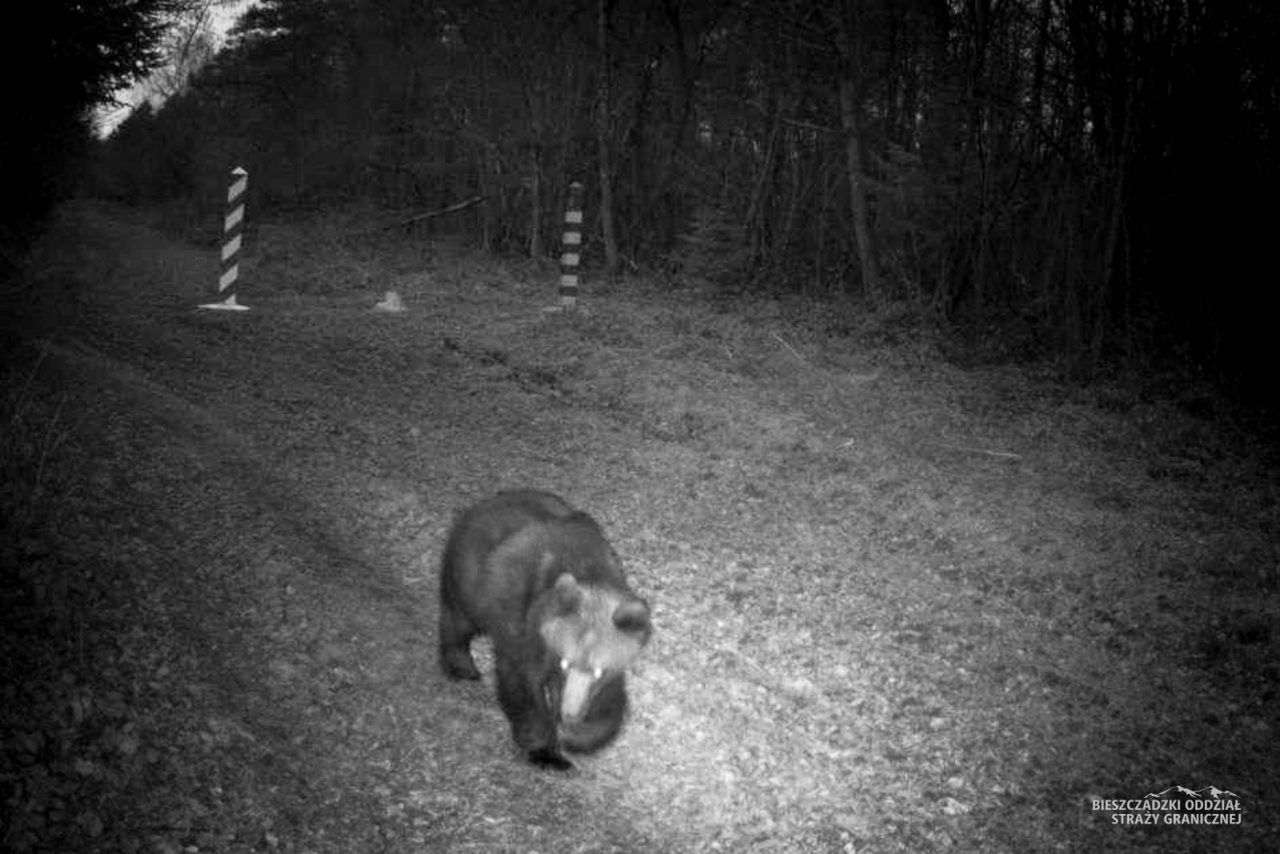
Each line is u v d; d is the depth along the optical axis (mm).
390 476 10680
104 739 5152
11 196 12508
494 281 25000
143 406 10594
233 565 7707
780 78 27172
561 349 17781
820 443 14195
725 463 13070
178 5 13695
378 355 16234
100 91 13000
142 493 8461
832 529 11188
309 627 7152
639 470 12453
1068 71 22953
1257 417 17750
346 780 5703
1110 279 20484
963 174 22266
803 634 8531
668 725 6941
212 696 5938
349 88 39375
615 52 29594
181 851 4727
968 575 10305
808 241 28109
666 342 18734
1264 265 19766
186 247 28984
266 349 15641
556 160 30219
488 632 6219
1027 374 18750
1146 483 13633
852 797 6480
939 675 8164
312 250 28656
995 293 23516
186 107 43312
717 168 29625
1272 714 8055
